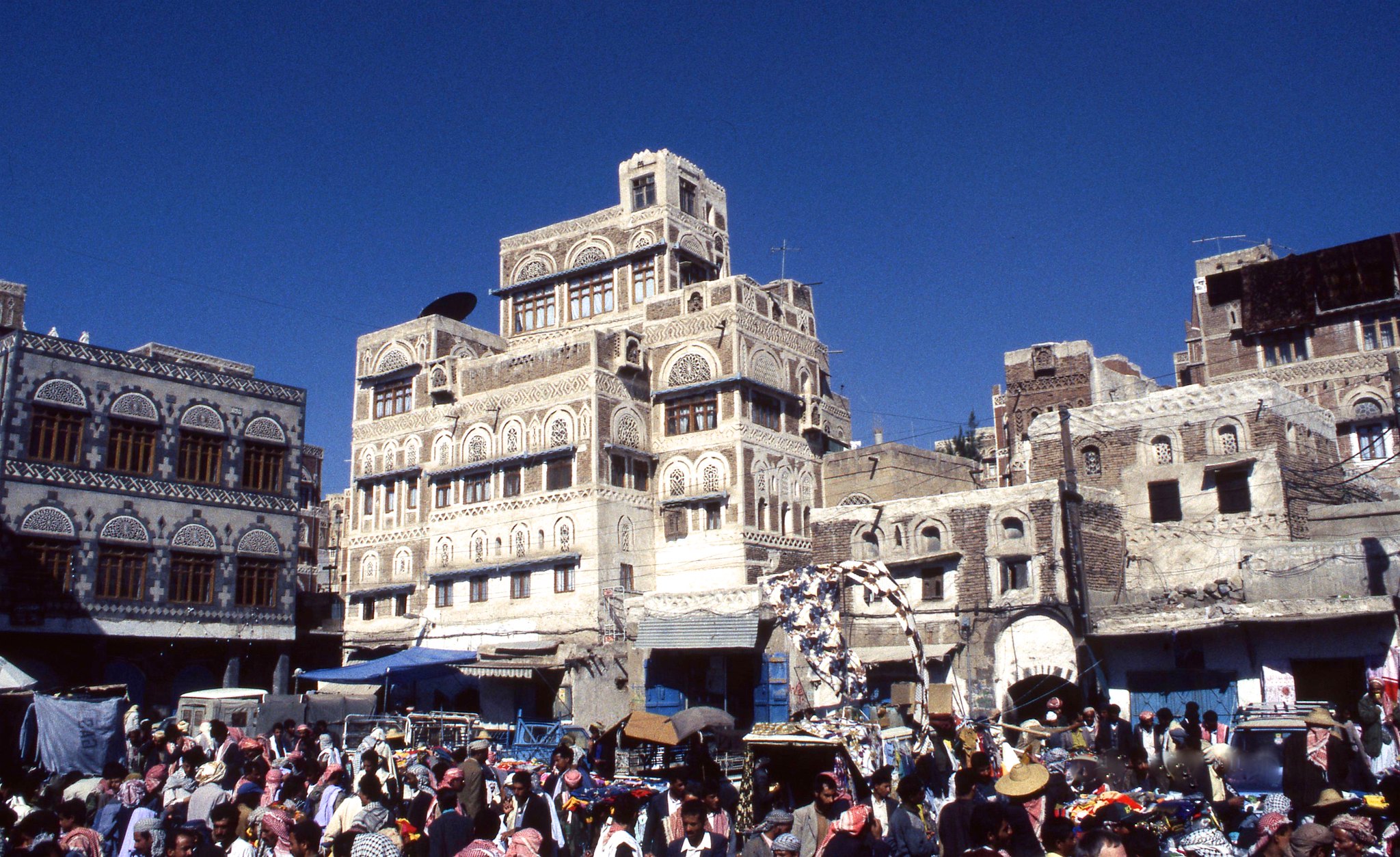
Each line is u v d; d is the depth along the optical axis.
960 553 40.22
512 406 58.50
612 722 43.38
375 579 62.66
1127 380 67.94
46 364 44.91
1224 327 59.22
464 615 57.50
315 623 61.34
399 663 41.94
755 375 57.62
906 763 22.05
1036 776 14.13
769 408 58.69
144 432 47.56
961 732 23.34
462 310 67.12
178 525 47.81
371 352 66.12
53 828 13.49
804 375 61.62
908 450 59.78
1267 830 12.34
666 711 41.34
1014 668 38.22
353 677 41.28
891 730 23.64
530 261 67.25
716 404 56.91
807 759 19.33
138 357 47.78
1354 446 51.81
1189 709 23.25
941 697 34.31
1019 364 67.00
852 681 26.03
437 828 14.24
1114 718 23.36
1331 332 53.56
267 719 39.69
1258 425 39.47
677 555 56.16
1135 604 39.22
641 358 58.72
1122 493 41.62
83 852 13.59
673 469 57.47
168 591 47.12
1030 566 38.78
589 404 55.41
